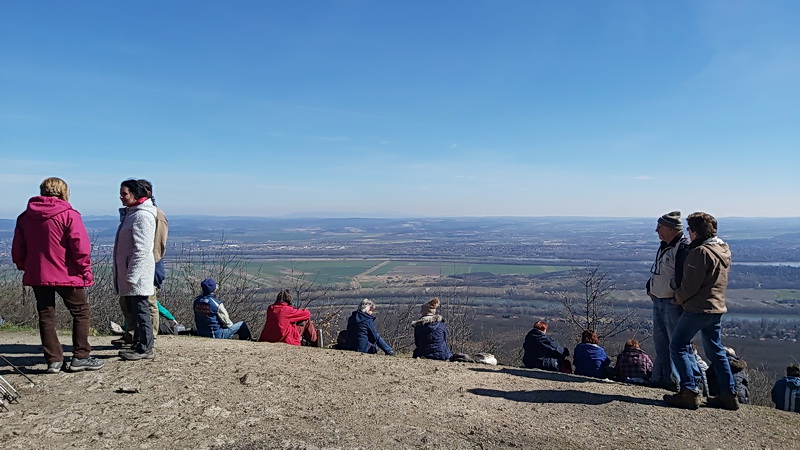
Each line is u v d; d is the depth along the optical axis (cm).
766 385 1565
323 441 362
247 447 345
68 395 418
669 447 400
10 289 1072
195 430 366
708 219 477
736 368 655
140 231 521
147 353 539
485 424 424
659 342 576
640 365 635
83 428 358
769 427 456
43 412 379
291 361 590
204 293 783
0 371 474
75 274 466
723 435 432
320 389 489
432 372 591
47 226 451
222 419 391
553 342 710
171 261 1544
